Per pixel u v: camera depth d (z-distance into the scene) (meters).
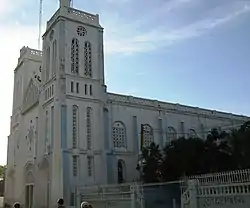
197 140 40.62
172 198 30.41
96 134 53.09
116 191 34.41
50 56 57.00
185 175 35.81
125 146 57.16
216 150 38.16
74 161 49.66
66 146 49.31
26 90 66.94
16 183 64.69
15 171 66.00
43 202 52.66
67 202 46.47
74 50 54.91
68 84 52.47
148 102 62.53
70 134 50.38
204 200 24.00
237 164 34.78
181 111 65.88
